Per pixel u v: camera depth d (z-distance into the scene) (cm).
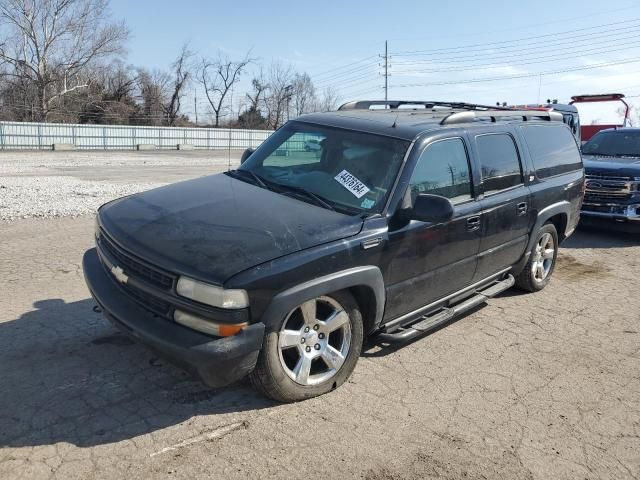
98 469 285
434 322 446
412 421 350
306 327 355
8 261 634
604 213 915
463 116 486
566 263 775
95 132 4397
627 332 521
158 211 382
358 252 362
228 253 321
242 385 378
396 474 299
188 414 340
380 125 454
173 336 313
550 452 328
